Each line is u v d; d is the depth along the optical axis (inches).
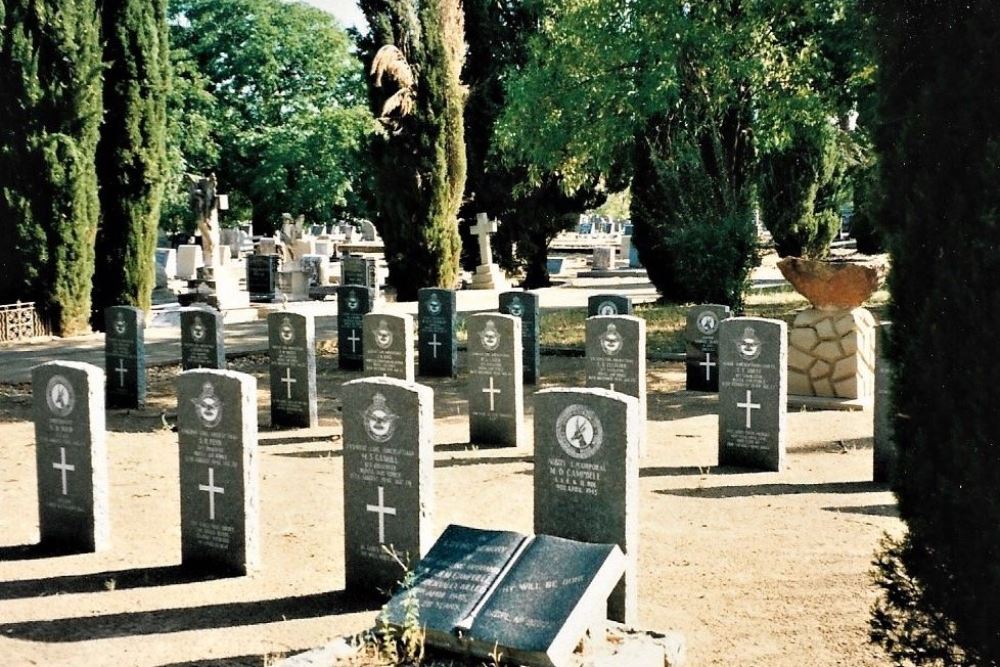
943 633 200.8
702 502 383.9
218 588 301.9
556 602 224.7
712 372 615.2
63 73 868.6
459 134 1183.6
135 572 317.1
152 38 928.3
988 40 185.5
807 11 776.9
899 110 202.4
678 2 813.2
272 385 544.1
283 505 389.1
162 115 949.2
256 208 2037.4
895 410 204.4
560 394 283.9
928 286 196.2
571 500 282.5
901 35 200.7
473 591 234.4
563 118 911.7
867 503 377.7
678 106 919.7
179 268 1465.3
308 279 1243.2
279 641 261.4
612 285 1395.2
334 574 313.9
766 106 850.1
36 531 362.3
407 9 1147.3
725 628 266.8
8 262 879.1
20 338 871.1
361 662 222.4
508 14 1311.5
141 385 590.2
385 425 290.5
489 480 422.9
